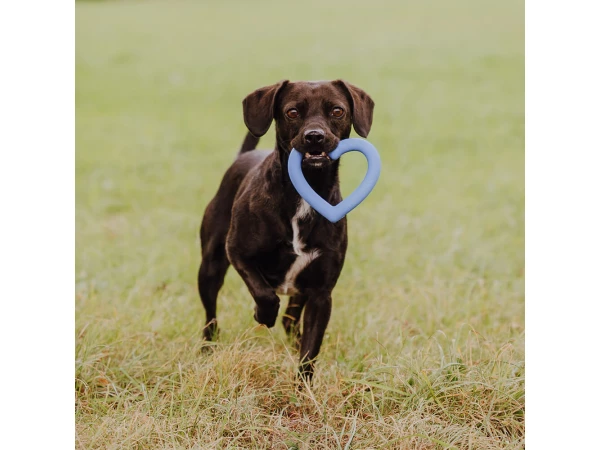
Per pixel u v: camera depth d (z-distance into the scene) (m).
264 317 3.81
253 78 15.66
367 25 20.59
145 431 3.33
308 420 3.47
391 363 3.90
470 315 4.79
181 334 4.40
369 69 15.88
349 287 5.26
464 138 11.41
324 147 3.54
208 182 9.08
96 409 3.57
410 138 11.37
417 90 14.39
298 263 3.79
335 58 16.94
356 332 4.41
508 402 3.54
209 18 22.72
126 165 10.01
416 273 5.70
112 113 13.46
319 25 20.92
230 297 4.97
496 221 7.17
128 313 4.66
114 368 3.91
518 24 19.70
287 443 3.33
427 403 3.50
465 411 3.51
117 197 8.38
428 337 4.38
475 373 3.70
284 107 3.70
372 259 5.89
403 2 23.94
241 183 4.15
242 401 3.54
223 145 11.30
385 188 8.46
